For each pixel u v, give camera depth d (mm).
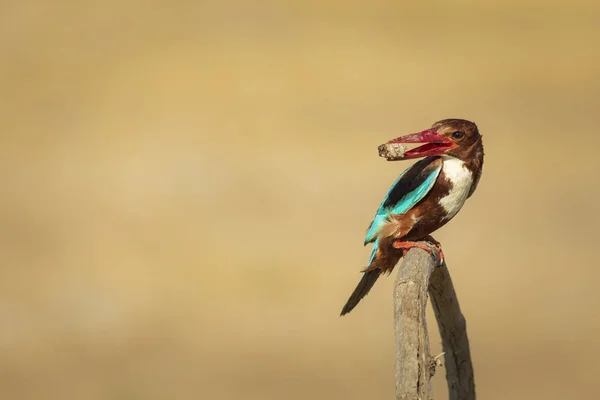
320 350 14031
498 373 13109
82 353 14031
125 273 16250
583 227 17266
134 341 14312
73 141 22844
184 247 17156
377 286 15336
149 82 26969
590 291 15141
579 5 32156
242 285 15719
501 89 25000
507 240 16859
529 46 28219
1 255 16844
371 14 31828
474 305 14898
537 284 15375
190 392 12969
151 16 32875
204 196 19328
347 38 29844
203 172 20547
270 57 28328
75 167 21234
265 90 25750
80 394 13000
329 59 28000
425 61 27516
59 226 18219
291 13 32281
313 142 21906
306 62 27578
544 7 31938
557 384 12727
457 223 17484
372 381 13234
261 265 16344
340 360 13742
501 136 21812
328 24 31359
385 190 19141
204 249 17031
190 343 14320
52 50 29750
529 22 30625
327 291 15477
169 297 15531
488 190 18844
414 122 23172
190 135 22750
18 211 18797
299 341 14289
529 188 18875
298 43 29266
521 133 21953
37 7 33344
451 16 31188
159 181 20266
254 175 20172
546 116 23000
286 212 18375
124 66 28156
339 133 22484
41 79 27344
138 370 13555
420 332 4551
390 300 15102
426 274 5012
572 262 15906
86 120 24281
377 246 7059
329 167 20469
